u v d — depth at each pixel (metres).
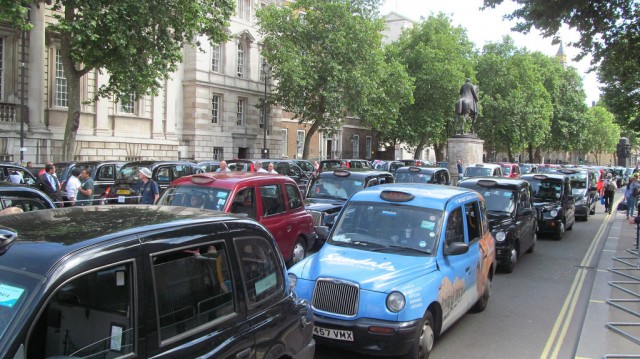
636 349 6.23
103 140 29.61
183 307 2.95
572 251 13.52
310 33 35.41
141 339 2.65
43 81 26.41
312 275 5.66
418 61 45.28
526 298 8.76
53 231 2.80
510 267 10.69
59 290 2.36
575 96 70.38
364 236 6.45
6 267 2.42
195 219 3.29
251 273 3.61
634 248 13.64
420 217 6.46
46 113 27.00
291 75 33.38
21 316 2.24
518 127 54.28
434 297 5.61
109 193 14.59
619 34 11.43
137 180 14.64
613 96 20.47
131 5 19.31
